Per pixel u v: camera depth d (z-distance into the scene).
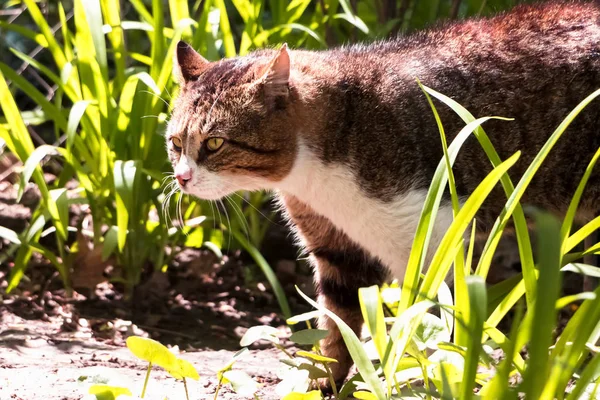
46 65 8.71
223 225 5.80
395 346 2.94
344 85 4.40
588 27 4.63
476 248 5.05
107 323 5.27
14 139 5.45
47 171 7.44
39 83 8.62
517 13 4.84
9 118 5.41
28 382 3.88
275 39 6.11
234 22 7.74
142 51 7.66
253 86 4.30
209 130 4.30
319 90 4.38
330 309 4.66
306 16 6.97
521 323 2.88
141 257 5.82
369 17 7.05
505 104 4.48
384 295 3.40
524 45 4.58
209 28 5.82
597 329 2.94
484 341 3.25
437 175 3.20
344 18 6.62
